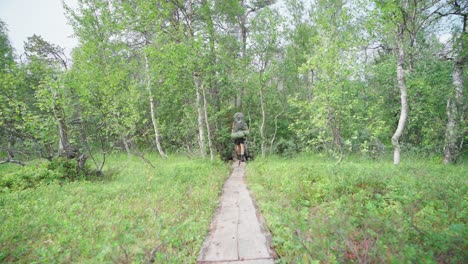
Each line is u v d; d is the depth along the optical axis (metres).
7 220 5.15
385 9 9.27
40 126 9.74
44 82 10.43
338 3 15.62
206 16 14.46
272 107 18.28
